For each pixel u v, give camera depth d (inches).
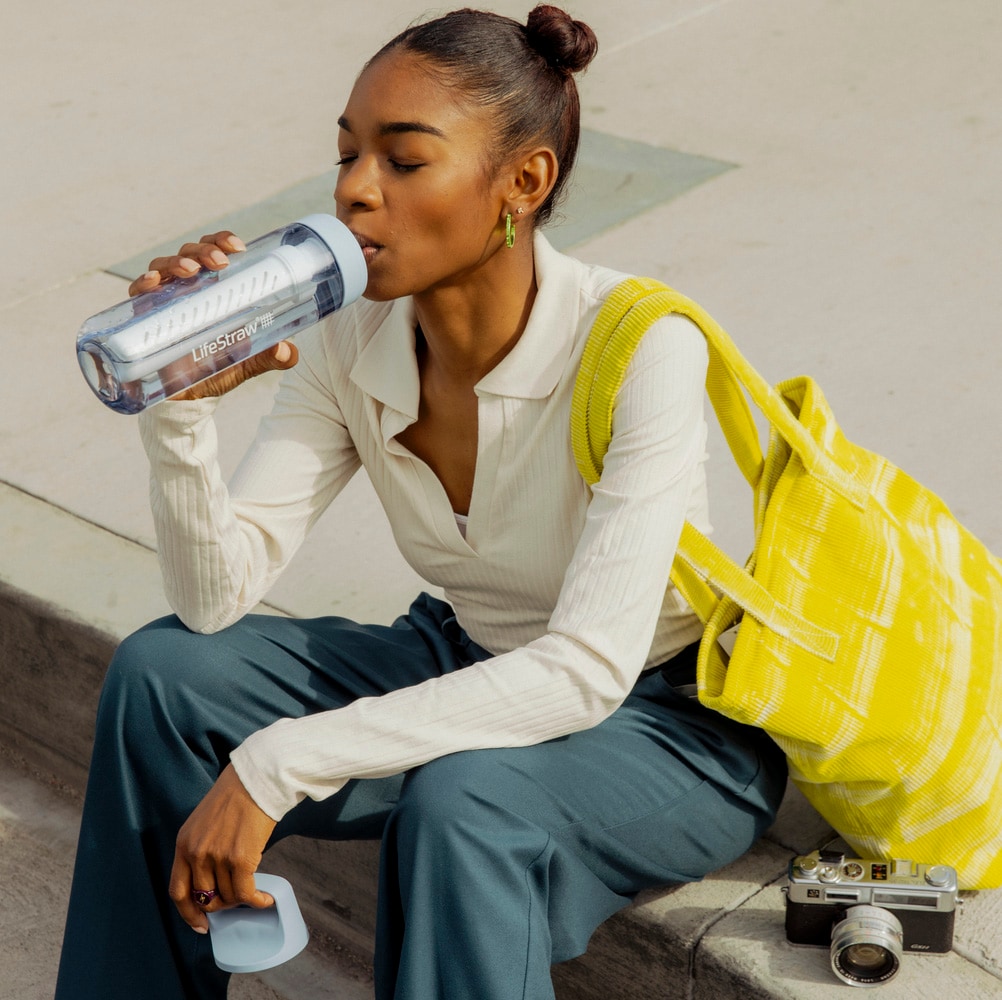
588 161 157.5
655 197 149.0
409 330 68.8
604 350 64.6
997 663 72.1
